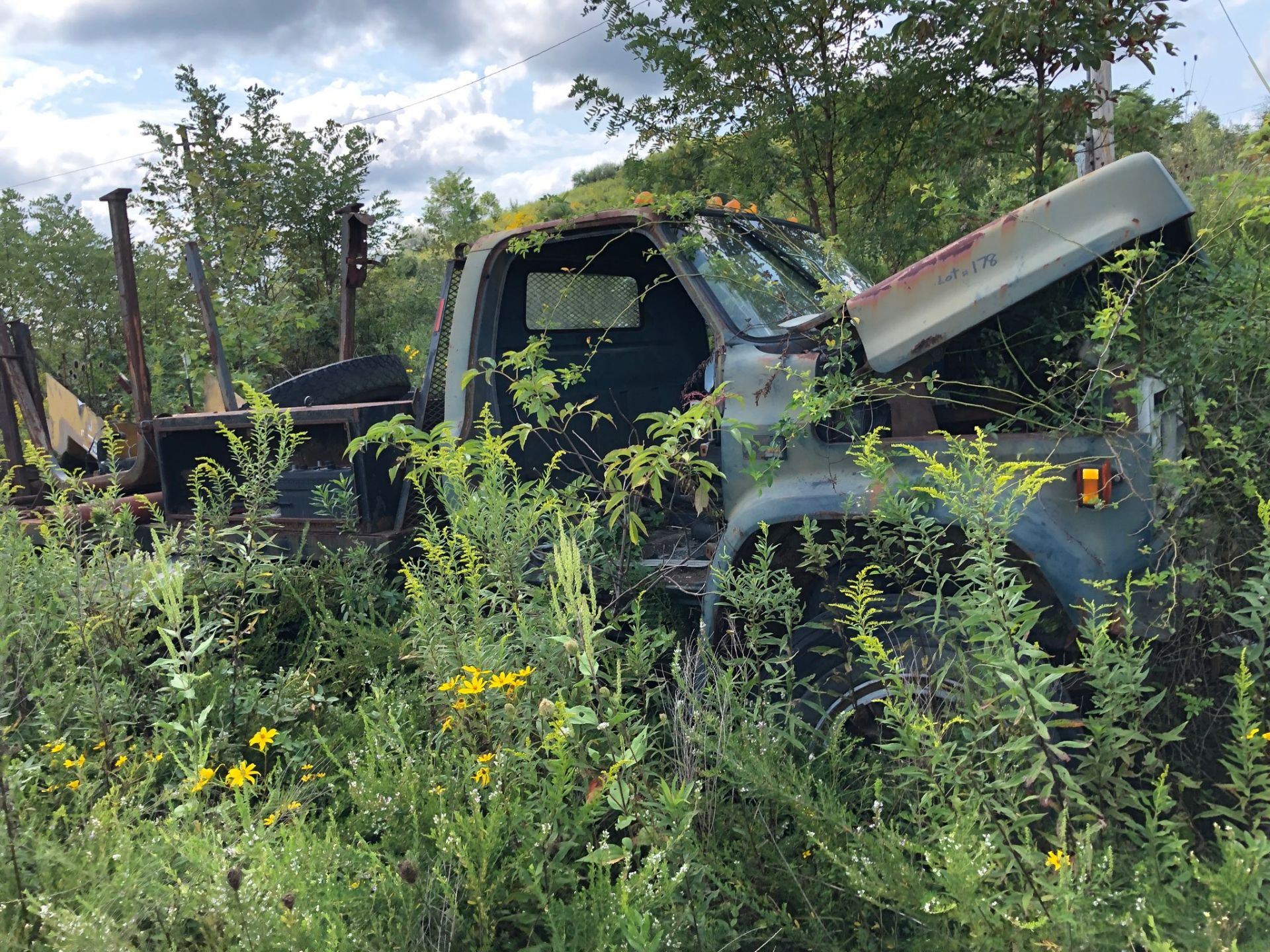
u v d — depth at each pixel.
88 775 2.79
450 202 22.73
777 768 2.52
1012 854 2.05
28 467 5.89
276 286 13.46
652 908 2.08
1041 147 5.89
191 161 15.00
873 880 2.15
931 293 2.91
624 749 2.37
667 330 5.20
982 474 2.35
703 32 7.80
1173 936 1.93
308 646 3.81
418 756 2.72
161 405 9.16
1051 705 2.07
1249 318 2.72
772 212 8.24
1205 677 2.62
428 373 4.52
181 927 2.15
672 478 4.05
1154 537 2.70
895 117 7.22
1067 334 2.86
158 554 3.37
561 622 2.68
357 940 2.03
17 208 15.82
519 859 2.25
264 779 2.85
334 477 4.28
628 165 8.49
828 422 3.14
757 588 2.88
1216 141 5.62
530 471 4.47
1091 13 5.38
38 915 2.14
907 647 2.78
